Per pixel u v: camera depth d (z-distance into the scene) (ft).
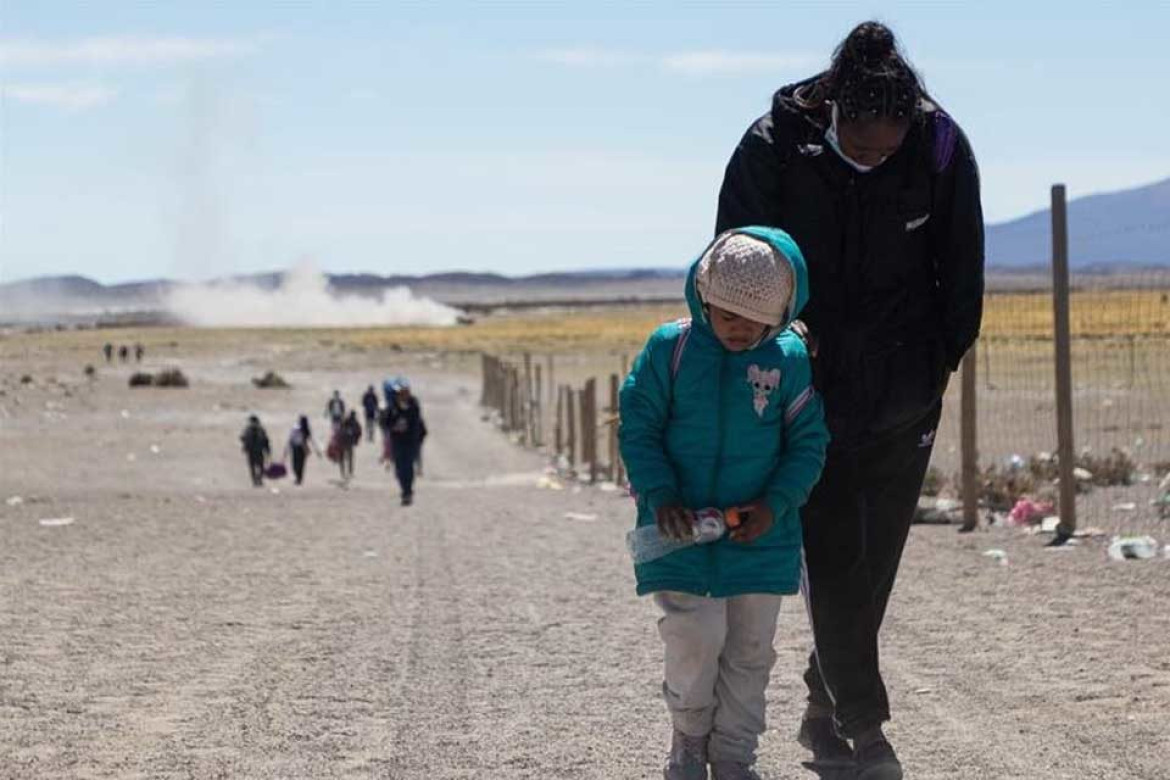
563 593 50.57
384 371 413.18
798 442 22.30
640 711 32.17
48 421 242.37
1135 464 85.25
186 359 483.92
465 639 41.73
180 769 27.66
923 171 22.99
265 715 32.22
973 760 26.91
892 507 24.25
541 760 28.07
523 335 618.85
